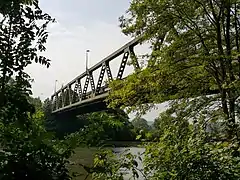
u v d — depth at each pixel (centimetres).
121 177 572
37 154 313
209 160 503
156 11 1012
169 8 1020
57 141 332
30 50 326
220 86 978
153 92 1006
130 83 989
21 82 322
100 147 373
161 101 996
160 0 996
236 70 1012
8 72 319
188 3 1042
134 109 991
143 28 1059
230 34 1102
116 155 591
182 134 598
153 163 580
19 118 318
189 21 1061
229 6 1039
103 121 382
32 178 305
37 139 314
